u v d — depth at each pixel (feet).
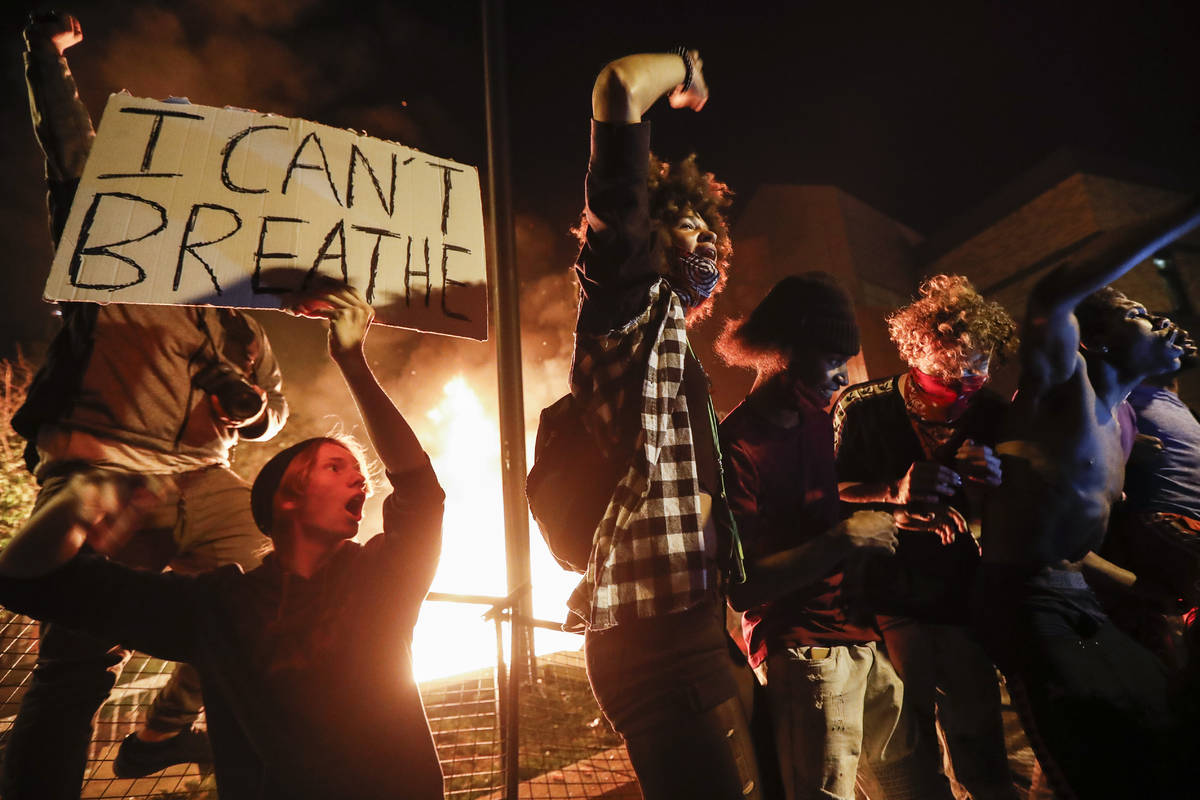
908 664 8.75
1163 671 6.87
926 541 8.58
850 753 7.04
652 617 5.47
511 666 7.54
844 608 7.46
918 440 9.45
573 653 14.46
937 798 8.54
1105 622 7.14
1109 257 6.09
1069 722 6.40
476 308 7.63
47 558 6.73
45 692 7.60
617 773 11.73
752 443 7.12
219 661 6.64
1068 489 7.14
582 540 5.90
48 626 7.79
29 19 8.86
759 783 5.64
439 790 6.61
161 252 6.84
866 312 30.66
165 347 8.66
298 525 7.14
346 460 7.49
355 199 7.63
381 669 6.70
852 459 9.75
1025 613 6.96
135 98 7.43
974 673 8.67
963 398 9.16
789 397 7.20
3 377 20.11
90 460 7.89
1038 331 6.92
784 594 6.73
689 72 6.11
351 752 6.38
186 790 10.88
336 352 6.77
